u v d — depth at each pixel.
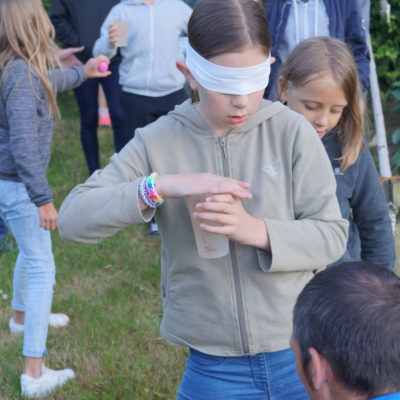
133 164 1.90
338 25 4.24
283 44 4.17
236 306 1.88
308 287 1.29
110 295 4.23
